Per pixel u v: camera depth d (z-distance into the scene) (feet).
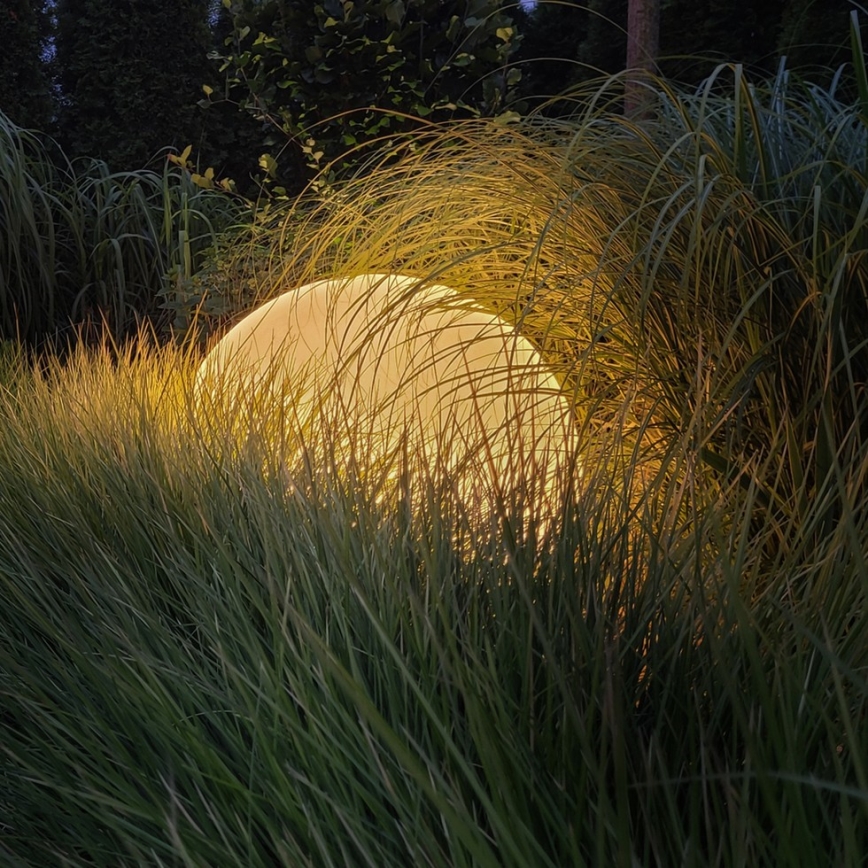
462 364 6.58
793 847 2.25
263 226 11.98
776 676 2.77
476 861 2.42
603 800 2.25
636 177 6.53
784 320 5.66
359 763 3.01
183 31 33.01
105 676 3.55
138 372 8.78
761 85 7.21
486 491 4.86
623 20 24.50
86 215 14.84
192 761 3.10
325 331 7.42
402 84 12.69
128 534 5.28
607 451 5.03
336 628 3.84
